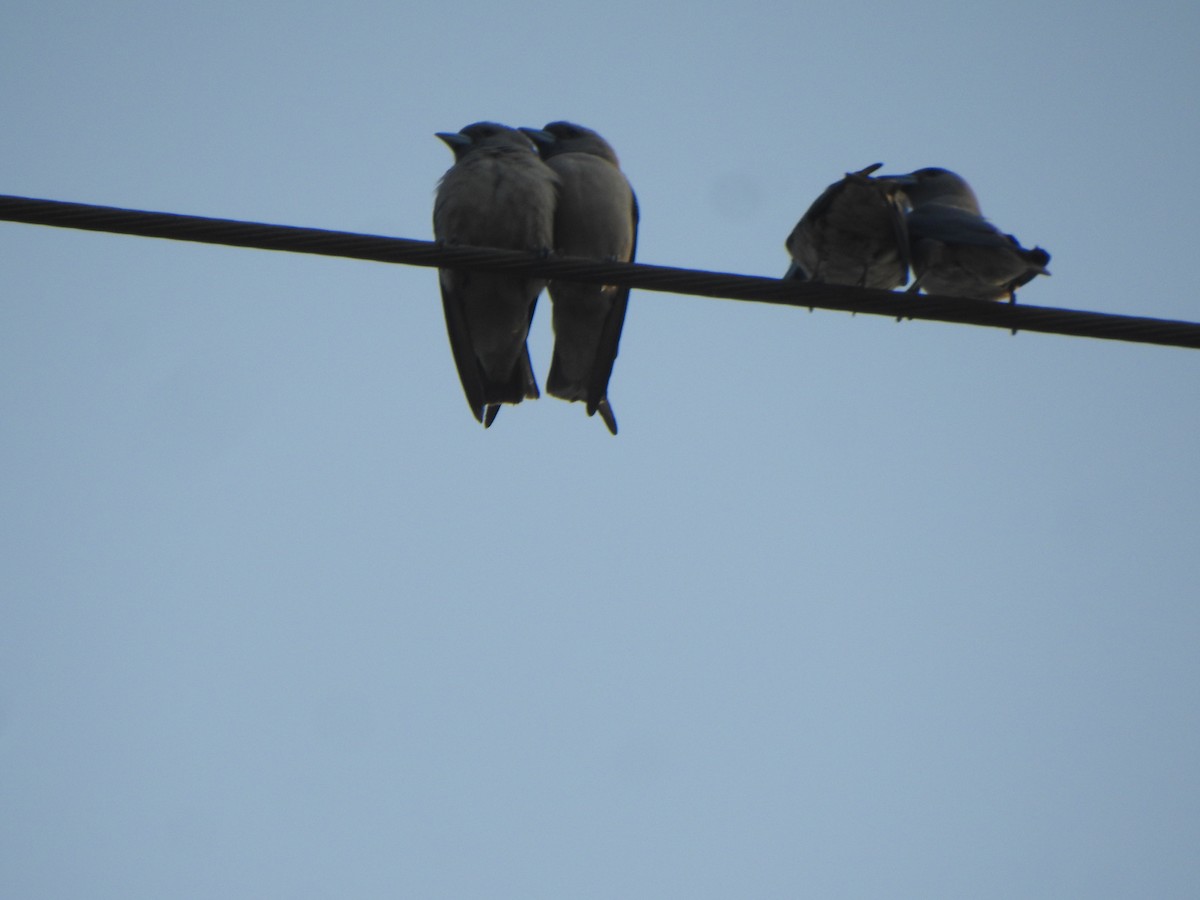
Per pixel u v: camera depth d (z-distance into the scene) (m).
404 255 8.73
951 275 11.42
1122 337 8.79
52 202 8.28
